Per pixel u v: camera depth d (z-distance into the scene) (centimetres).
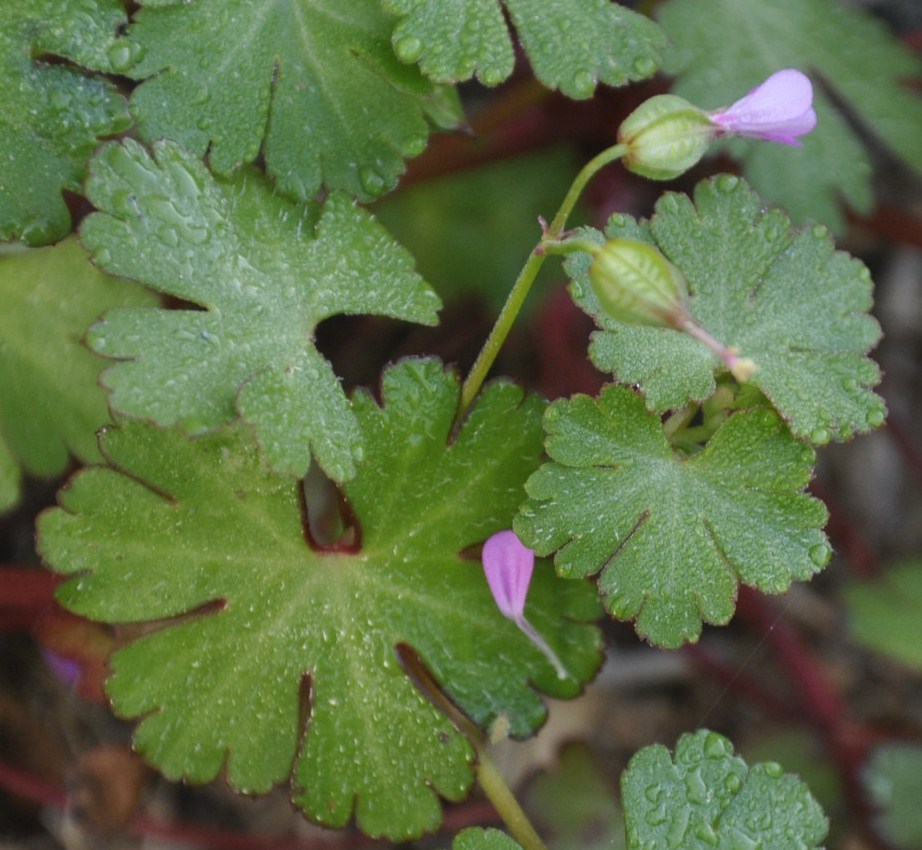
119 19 18
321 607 18
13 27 18
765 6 21
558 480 18
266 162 18
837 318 19
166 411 17
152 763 18
